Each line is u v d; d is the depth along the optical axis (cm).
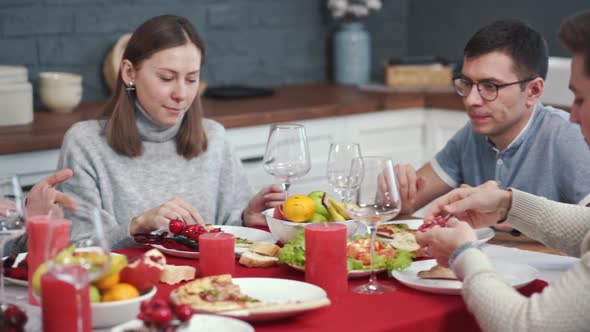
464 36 418
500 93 213
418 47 442
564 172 217
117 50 342
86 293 123
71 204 174
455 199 184
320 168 344
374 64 438
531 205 175
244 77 398
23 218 142
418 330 138
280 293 146
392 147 367
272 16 402
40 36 333
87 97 350
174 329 117
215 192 237
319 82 425
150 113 222
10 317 124
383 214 151
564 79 355
